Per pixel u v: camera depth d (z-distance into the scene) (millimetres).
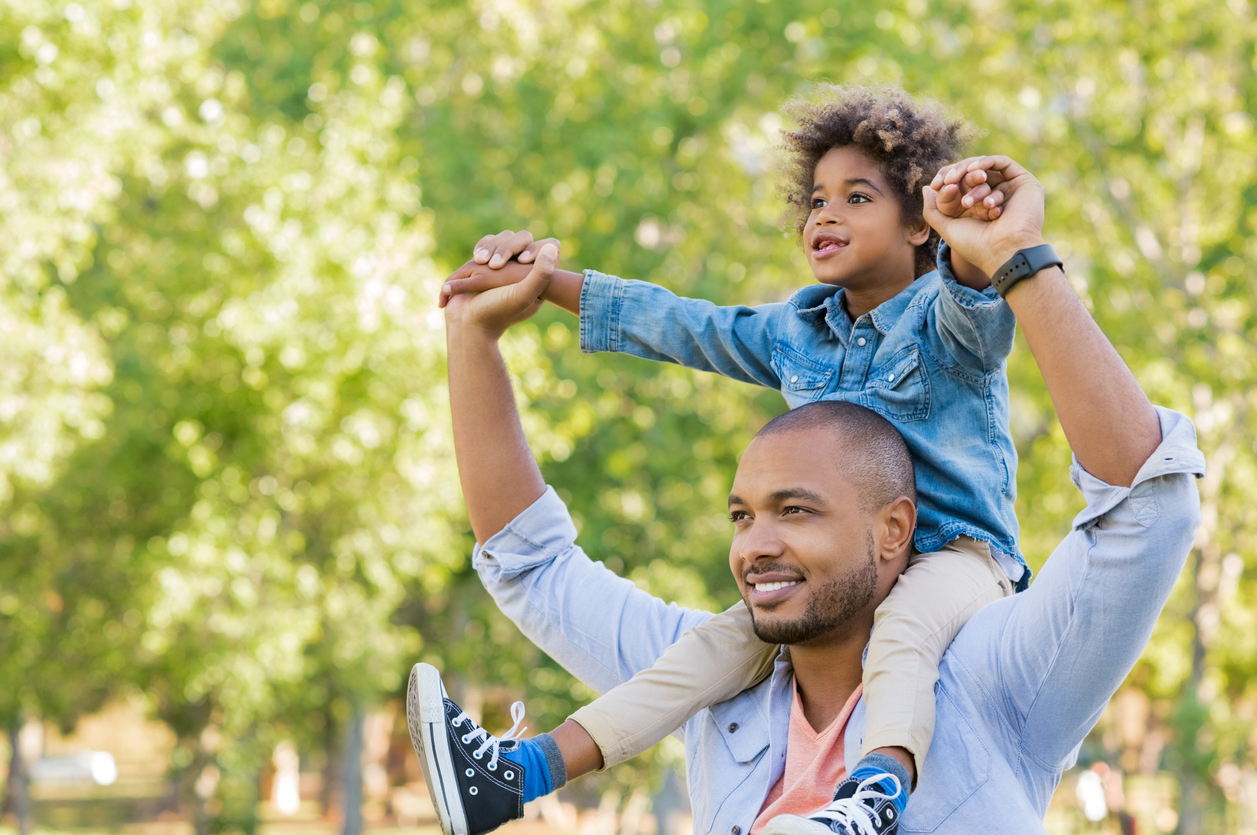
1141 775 28312
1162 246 17562
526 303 2867
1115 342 16703
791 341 2883
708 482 16797
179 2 16797
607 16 17609
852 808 2146
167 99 14680
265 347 14711
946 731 2355
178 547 15477
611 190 16359
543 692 17609
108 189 13977
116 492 17297
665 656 2633
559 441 15453
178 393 15539
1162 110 17094
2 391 14078
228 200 15281
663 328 2943
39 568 18500
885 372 2703
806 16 16188
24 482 16094
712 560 16500
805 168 3006
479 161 16969
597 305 2973
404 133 17375
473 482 2918
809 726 2500
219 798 23781
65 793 40500
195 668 16234
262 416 15227
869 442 2457
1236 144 17047
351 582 18031
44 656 19047
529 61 17922
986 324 2404
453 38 18141
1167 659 23547
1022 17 16859
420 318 15094
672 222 16484
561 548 2955
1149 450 2127
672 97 16547
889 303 2756
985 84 17094
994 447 2674
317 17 17859
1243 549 20797
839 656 2498
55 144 13688
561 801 31734
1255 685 24969
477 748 2408
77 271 15508
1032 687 2330
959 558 2576
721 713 2641
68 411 14547
